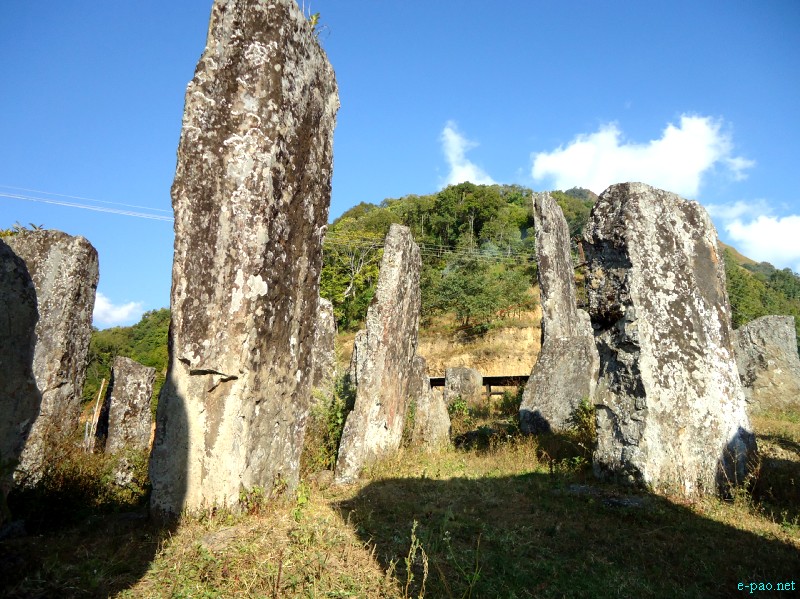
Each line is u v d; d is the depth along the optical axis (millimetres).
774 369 15023
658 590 4328
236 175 5734
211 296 5551
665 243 7824
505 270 46000
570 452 9086
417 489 7148
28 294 4371
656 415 7172
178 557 4277
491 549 4984
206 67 5738
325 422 9180
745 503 6617
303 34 6680
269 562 4211
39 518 6043
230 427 5559
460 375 19375
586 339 13133
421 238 56000
